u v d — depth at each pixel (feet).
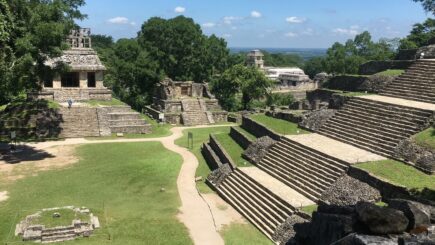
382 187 69.46
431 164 74.54
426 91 107.45
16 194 91.61
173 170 113.70
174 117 195.72
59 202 86.84
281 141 105.40
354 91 139.33
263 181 89.25
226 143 128.16
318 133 109.70
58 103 169.89
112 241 69.82
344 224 32.40
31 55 115.96
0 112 157.69
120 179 104.37
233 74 230.27
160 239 71.15
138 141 149.79
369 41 312.50
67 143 142.20
